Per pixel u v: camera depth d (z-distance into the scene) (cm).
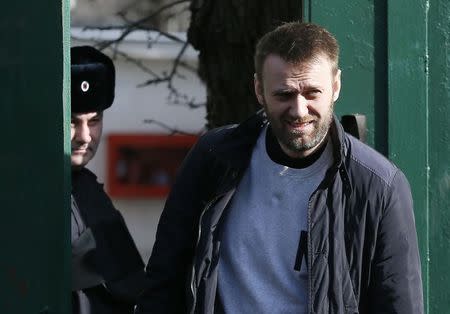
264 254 832
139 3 1978
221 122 1173
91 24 2017
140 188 2192
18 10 951
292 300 827
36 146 942
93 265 963
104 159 2173
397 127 1002
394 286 818
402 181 831
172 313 869
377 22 1001
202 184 856
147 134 2155
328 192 824
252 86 1153
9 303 971
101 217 991
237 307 834
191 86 2092
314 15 996
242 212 841
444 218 1009
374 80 1002
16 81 955
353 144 834
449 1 1005
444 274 1009
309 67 792
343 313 813
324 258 815
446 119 1007
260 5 1131
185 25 1925
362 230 818
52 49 926
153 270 866
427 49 1005
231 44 1155
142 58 2052
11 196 966
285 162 837
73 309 953
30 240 951
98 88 999
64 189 922
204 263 833
